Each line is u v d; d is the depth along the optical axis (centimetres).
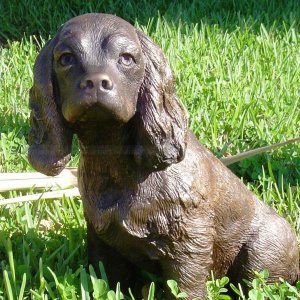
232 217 415
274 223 436
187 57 770
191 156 389
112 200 382
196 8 942
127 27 352
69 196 509
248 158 573
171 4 938
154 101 357
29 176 529
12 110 667
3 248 464
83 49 339
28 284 423
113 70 338
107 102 329
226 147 579
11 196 527
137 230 381
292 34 848
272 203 525
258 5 955
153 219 379
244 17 915
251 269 429
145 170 374
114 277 430
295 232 498
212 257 420
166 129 362
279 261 434
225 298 406
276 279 438
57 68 349
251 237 428
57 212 496
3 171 565
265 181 548
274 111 655
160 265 407
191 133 405
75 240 468
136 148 367
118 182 379
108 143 372
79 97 330
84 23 347
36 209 503
